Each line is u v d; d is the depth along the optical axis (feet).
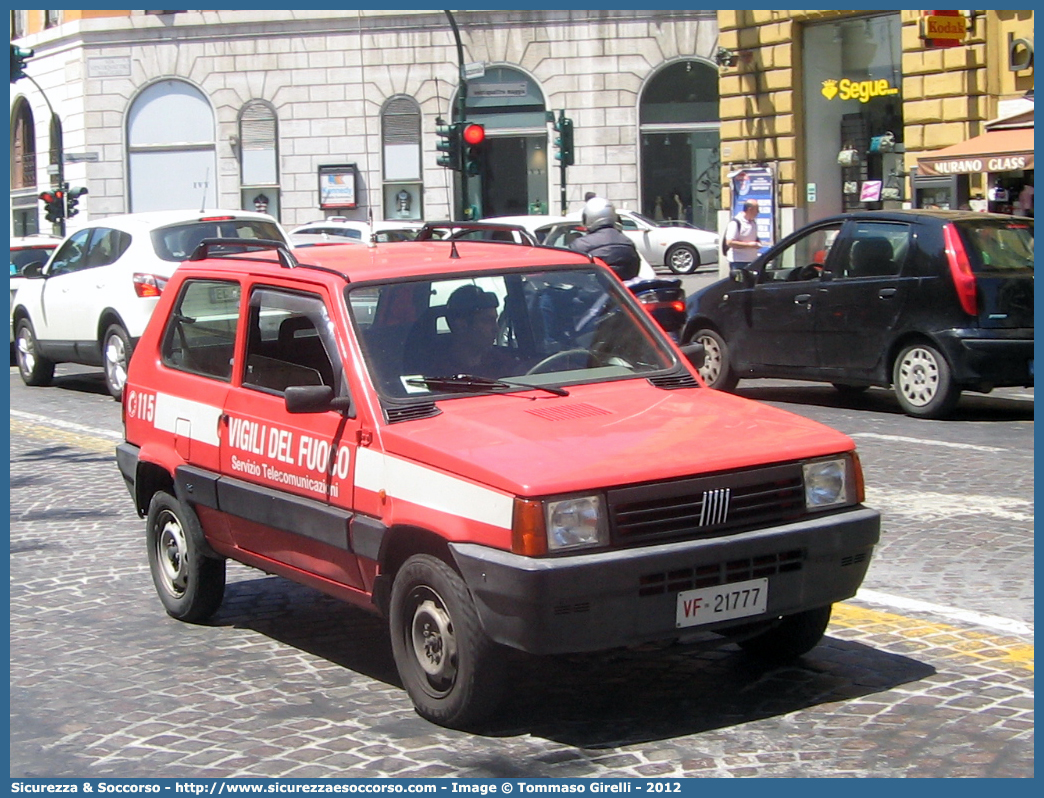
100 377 62.75
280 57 140.46
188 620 22.63
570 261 20.97
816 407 46.26
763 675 18.79
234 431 20.79
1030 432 39.58
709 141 132.98
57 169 140.46
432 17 136.36
